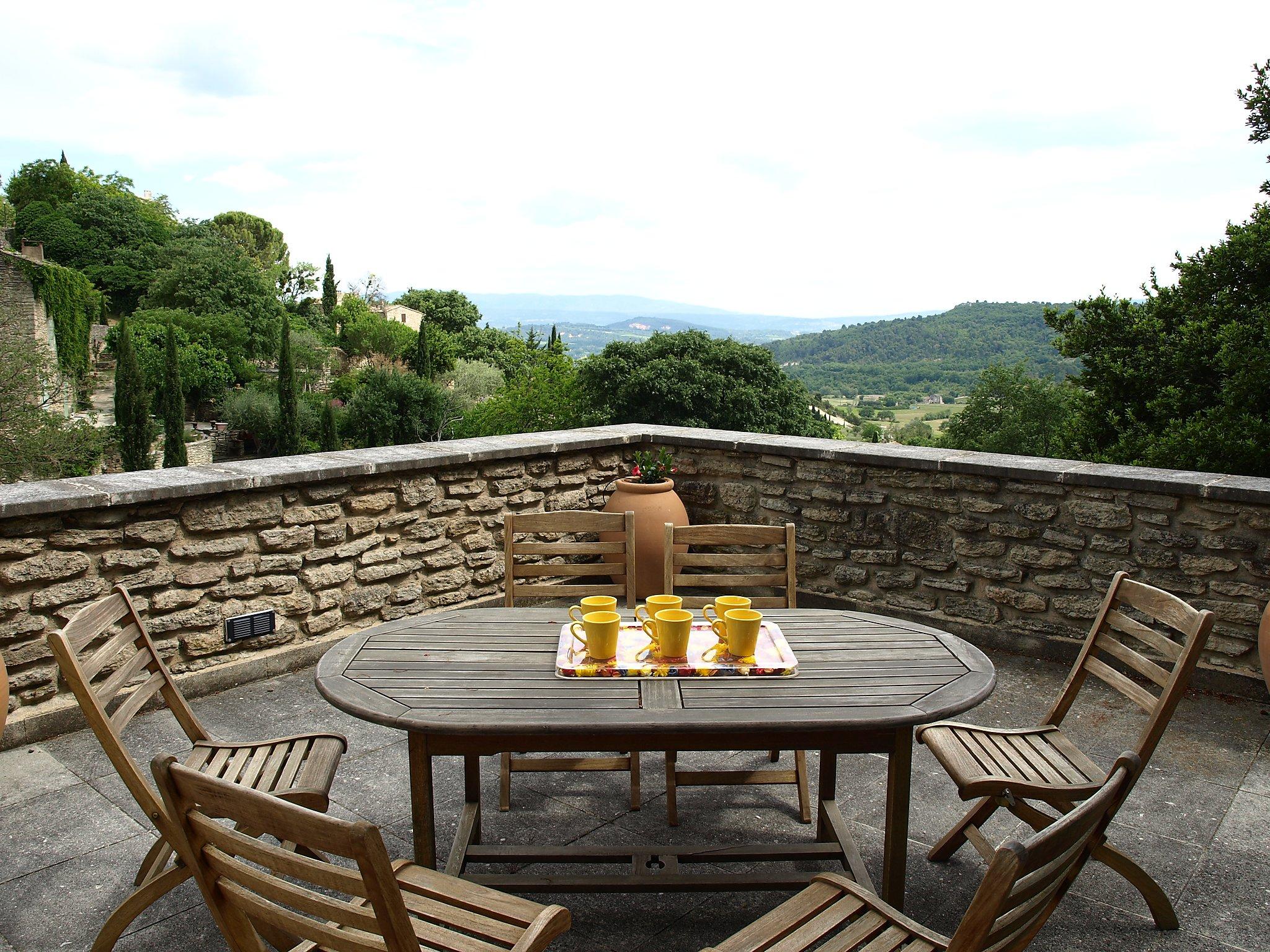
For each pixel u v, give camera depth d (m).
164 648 3.88
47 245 59.62
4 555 3.38
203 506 3.92
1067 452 10.39
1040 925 1.66
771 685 2.19
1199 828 2.90
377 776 3.24
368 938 1.34
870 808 3.02
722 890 2.37
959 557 4.79
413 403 46.78
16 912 2.42
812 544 5.32
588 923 2.38
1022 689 4.14
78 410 41.00
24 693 3.48
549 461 5.41
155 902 2.47
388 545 4.65
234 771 2.32
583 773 3.32
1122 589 2.53
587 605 2.48
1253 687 3.96
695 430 6.02
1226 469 8.52
